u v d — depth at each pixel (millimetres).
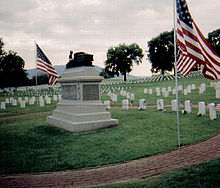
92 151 7828
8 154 7961
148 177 5426
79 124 11000
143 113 15305
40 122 14898
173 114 14102
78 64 12570
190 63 14914
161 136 9133
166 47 66312
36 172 6309
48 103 27219
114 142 8750
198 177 4855
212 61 7727
